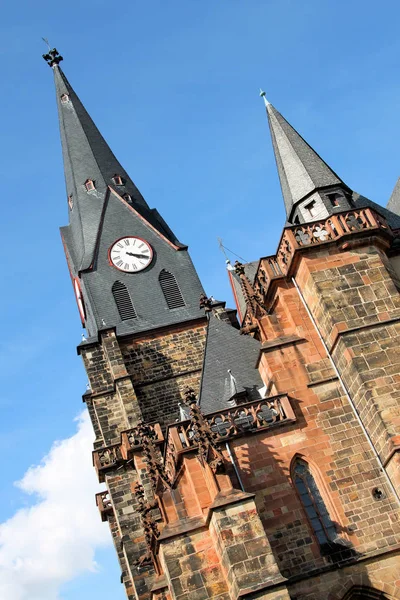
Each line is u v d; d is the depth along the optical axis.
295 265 43.56
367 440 40.81
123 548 55.50
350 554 38.19
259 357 43.66
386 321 41.16
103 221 70.44
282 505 39.19
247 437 40.56
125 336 63.69
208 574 38.22
